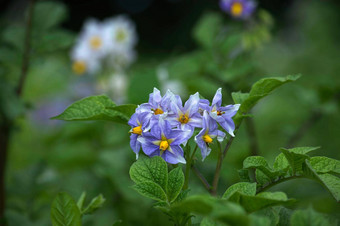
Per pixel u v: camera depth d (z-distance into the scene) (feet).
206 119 1.74
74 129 3.63
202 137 1.75
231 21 3.50
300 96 3.19
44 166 2.89
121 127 3.57
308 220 1.55
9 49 2.71
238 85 2.92
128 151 3.44
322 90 3.07
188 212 1.62
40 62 2.77
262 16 3.35
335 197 1.65
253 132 2.85
